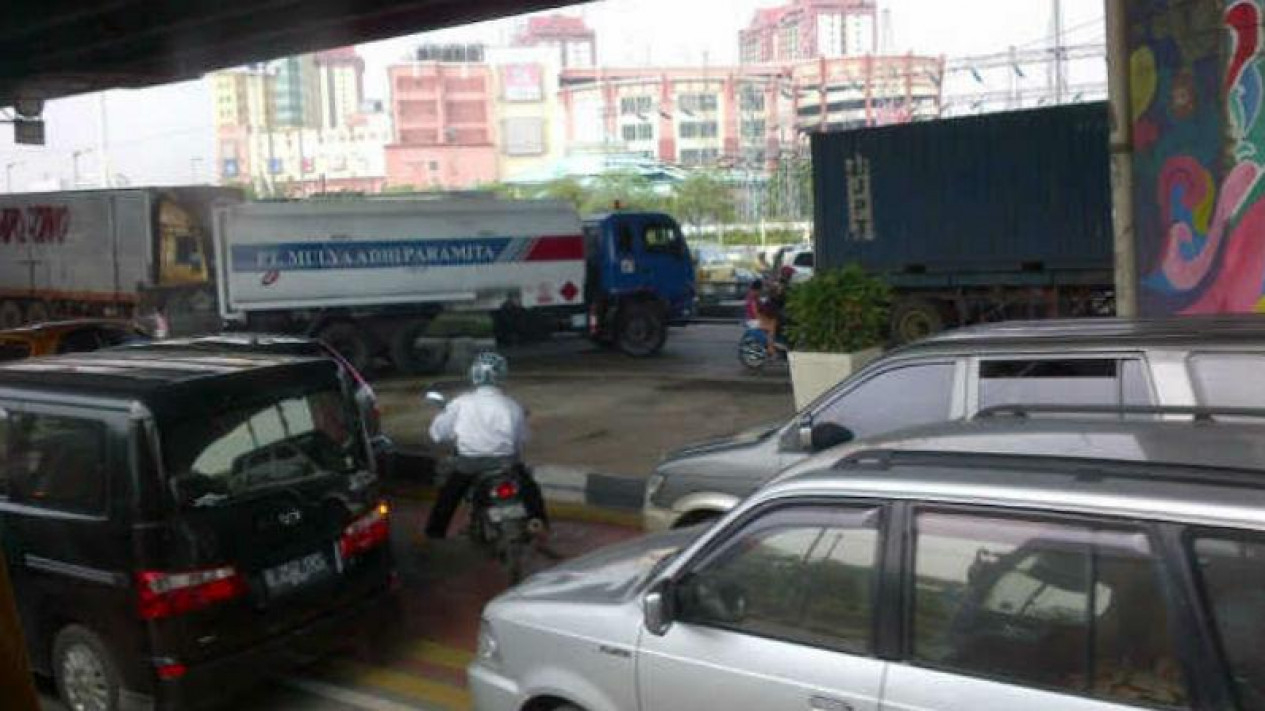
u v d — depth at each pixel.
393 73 116.94
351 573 6.41
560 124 118.94
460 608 7.79
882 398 6.07
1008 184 19.14
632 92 107.12
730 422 13.59
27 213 26.59
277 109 134.00
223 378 6.02
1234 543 2.89
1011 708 3.16
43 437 6.03
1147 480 3.12
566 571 4.85
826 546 3.66
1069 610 3.14
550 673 4.34
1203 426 3.61
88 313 25.44
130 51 27.62
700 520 6.85
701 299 33.03
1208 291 9.62
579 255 22.47
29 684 2.15
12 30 24.72
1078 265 18.48
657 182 84.06
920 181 20.19
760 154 81.06
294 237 20.03
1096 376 5.39
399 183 114.31
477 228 21.50
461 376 20.66
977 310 20.00
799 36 125.88
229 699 6.38
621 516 9.61
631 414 14.58
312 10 22.50
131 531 5.60
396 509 10.72
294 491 6.16
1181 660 2.93
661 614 3.93
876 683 3.42
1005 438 3.71
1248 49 9.09
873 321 10.69
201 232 23.20
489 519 7.73
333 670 6.77
